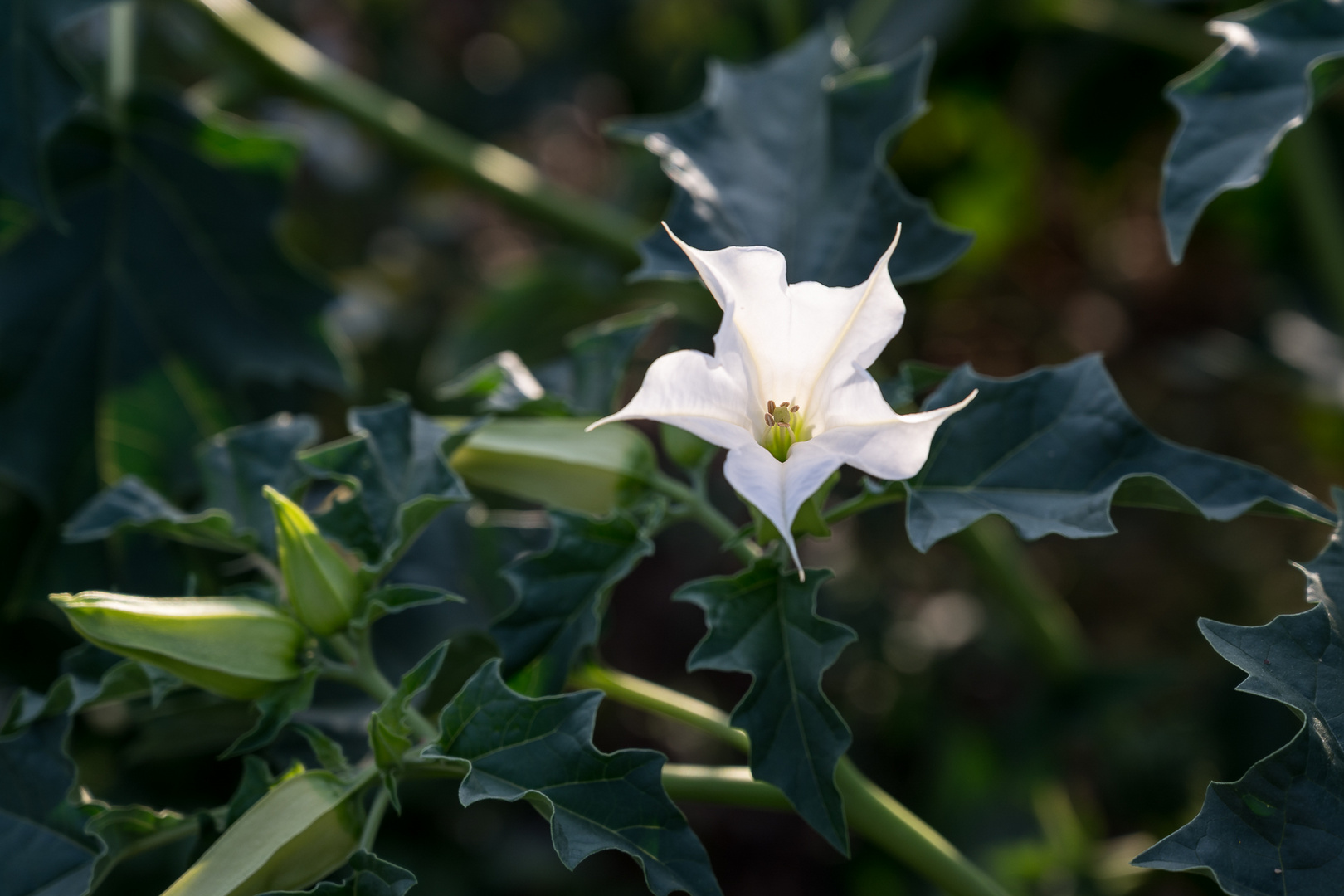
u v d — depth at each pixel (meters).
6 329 0.78
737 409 0.62
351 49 1.48
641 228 0.98
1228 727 1.02
